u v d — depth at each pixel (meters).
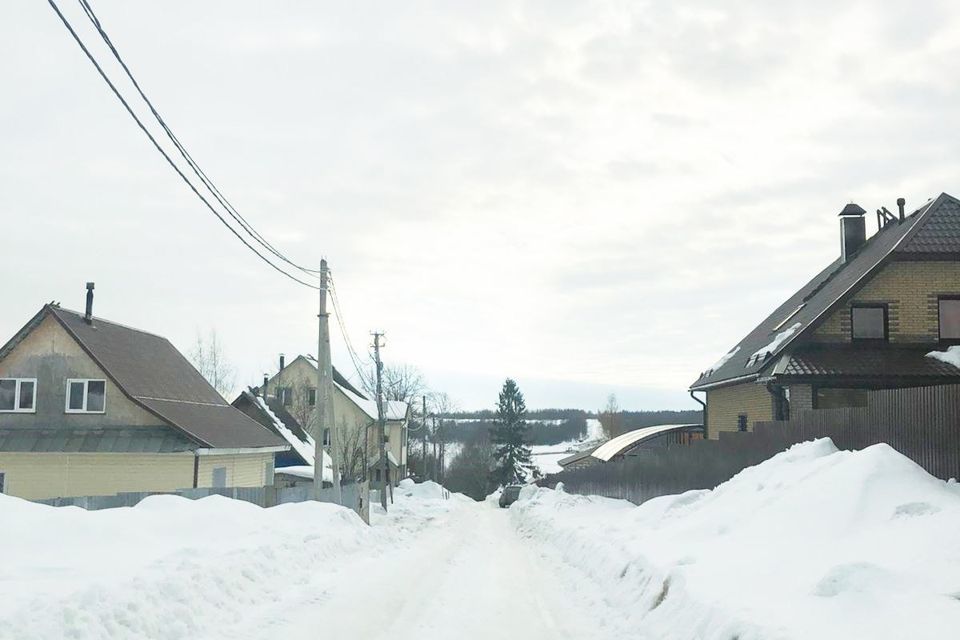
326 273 23.97
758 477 14.40
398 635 9.56
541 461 127.88
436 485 62.75
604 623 10.48
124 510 14.38
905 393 12.88
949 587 7.04
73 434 28.59
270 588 11.70
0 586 8.98
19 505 12.60
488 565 17.48
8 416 29.05
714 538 12.24
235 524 15.30
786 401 23.70
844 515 10.42
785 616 7.17
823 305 25.66
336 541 16.88
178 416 29.58
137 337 34.47
